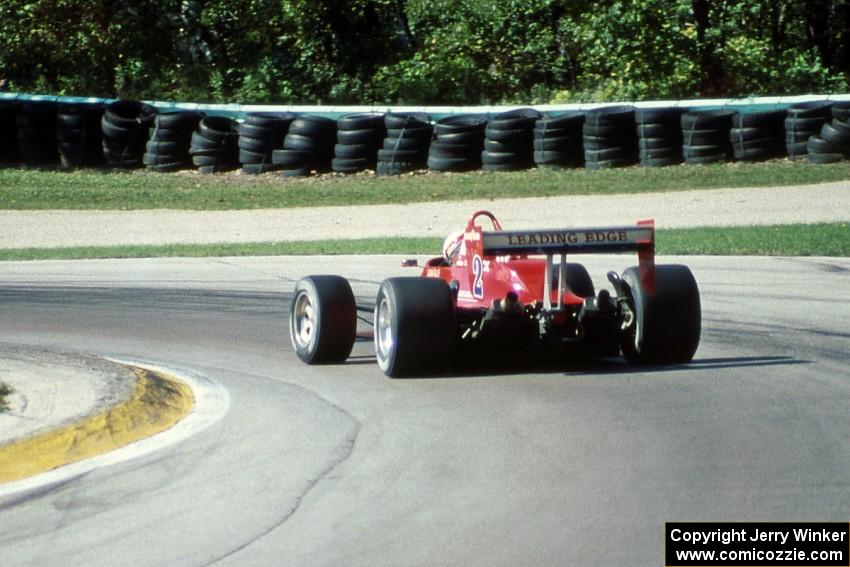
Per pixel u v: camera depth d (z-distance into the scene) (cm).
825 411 2297
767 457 1961
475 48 10969
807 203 6556
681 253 5081
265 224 6856
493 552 1548
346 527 1659
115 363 2823
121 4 11281
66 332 3747
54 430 2111
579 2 10325
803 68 10000
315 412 2419
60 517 1731
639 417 2281
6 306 4331
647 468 1916
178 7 11412
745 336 3316
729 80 9956
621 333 2848
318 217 7038
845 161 7562
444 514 1706
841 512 1672
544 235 2572
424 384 2702
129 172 8869
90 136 8988
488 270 2884
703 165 7806
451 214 6875
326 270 5047
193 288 4684
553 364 2927
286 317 3959
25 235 6731
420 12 11375
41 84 11075
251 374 2936
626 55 9925
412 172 8269
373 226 6619
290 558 1543
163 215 7338
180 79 11175
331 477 1908
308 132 8438
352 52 11281
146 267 5309
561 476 1883
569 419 2281
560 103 9975
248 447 2116
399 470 1942
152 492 1842
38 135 9006
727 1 10656
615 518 1669
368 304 4212
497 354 2966
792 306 3825
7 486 1897
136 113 9181
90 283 4891
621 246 2633
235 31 11506
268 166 8519
